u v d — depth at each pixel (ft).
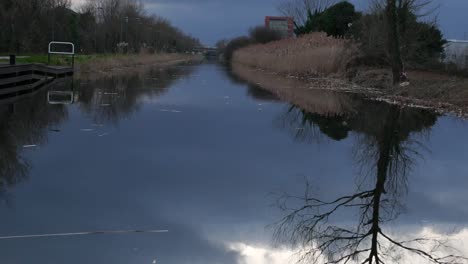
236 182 16.15
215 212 13.14
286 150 21.58
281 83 67.10
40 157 18.62
